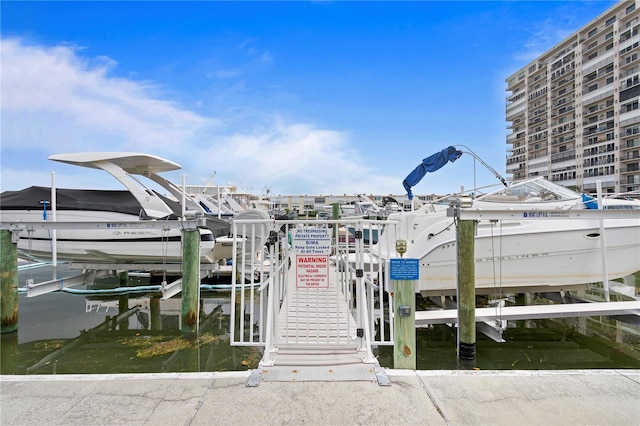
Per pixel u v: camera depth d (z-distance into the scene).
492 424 2.40
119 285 10.05
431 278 7.09
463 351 5.09
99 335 6.42
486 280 7.03
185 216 6.47
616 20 54.38
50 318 7.45
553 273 7.06
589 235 7.03
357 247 4.01
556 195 8.19
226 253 9.30
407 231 8.02
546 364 5.12
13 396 2.76
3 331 6.25
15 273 6.39
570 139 62.25
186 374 3.11
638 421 2.43
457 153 9.21
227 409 2.57
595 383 2.95
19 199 8.45
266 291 6.26
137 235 8.46
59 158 7.88
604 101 56.06
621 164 52.69
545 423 2.41
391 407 2.60
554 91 65.94
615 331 6.27
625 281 10.34
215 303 8.59
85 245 8.42
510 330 6.34
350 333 4.31
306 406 2.62
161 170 9.34
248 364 5.12
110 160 8.26
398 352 3.40
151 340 6.12
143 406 2.62
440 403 2.66
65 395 2.77
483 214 5.14
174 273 10.76
